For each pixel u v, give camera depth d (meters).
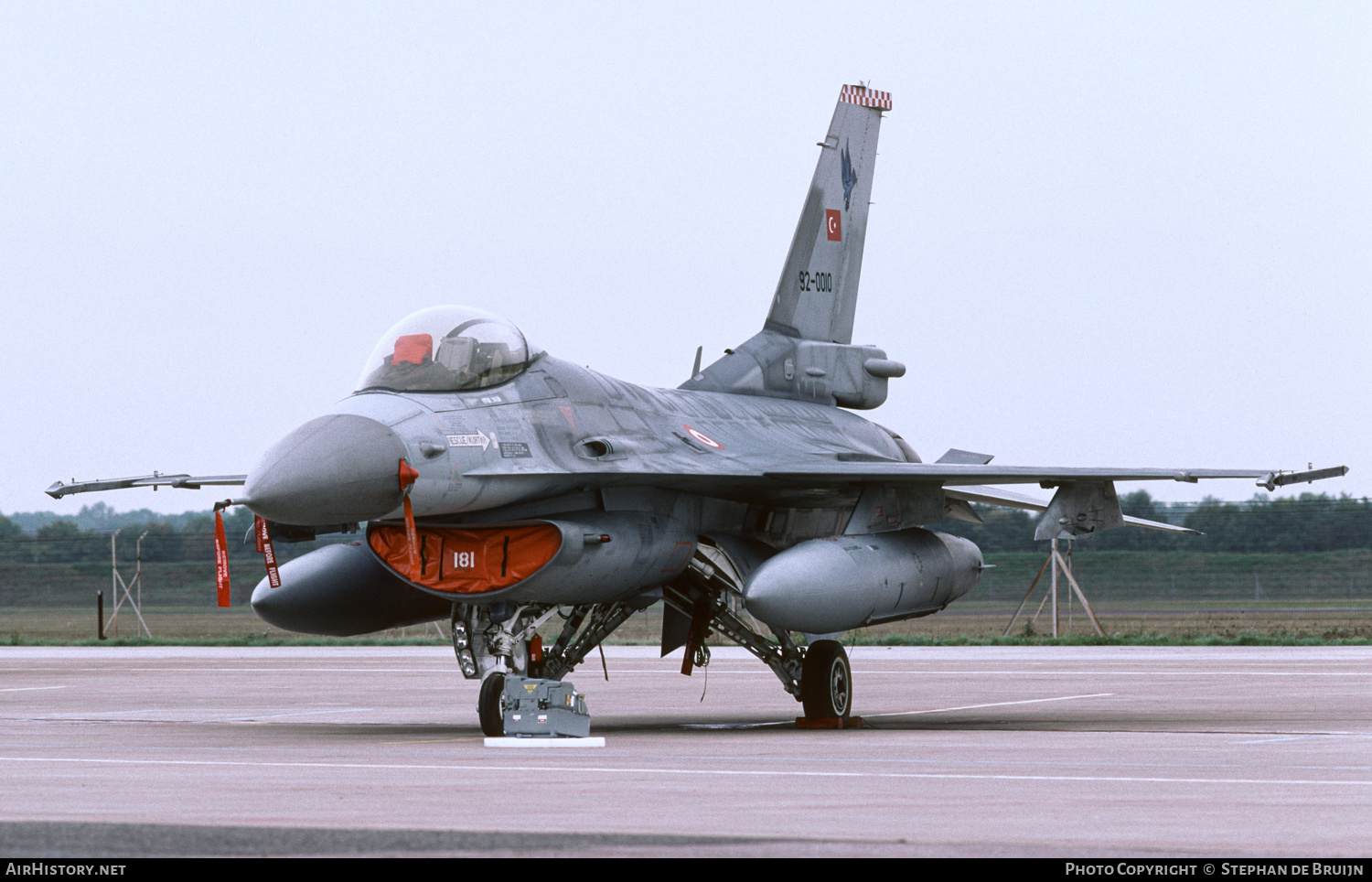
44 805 29.97
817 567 51.16
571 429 51.41
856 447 65.88
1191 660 103.75
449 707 68.06
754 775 35.53
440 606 59.03
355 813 28.59
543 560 48.88
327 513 44.88
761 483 54.62
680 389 62.19
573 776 35.44
